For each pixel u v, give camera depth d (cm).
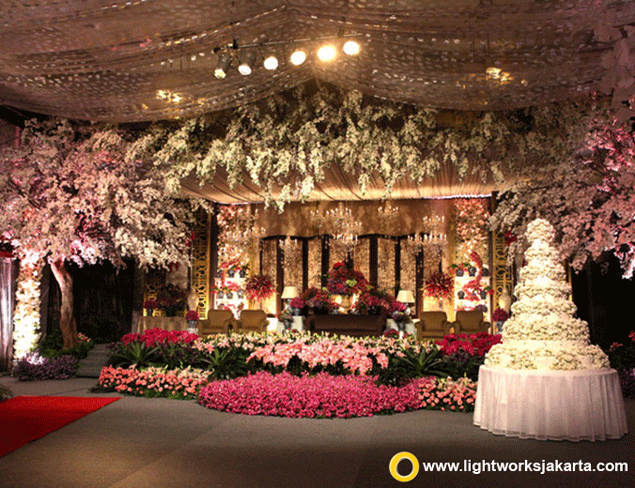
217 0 563
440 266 1502
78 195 1035
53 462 464
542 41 589
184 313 1524
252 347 866
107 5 561
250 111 869
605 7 504
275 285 1565
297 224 1592
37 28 595
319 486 400
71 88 762
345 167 865
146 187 1059
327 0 561
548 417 549
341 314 1424
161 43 635
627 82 248
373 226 1561
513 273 1414
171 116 828
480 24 563
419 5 547
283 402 675
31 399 790
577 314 1274
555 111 839
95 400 776
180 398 800
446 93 711
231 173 884
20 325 1123
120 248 1120
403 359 794
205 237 1578
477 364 774
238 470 440
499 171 855
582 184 927
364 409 669
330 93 856
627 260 918
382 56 661
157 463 461
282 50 680
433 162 849
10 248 1134
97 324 1364
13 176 1020
